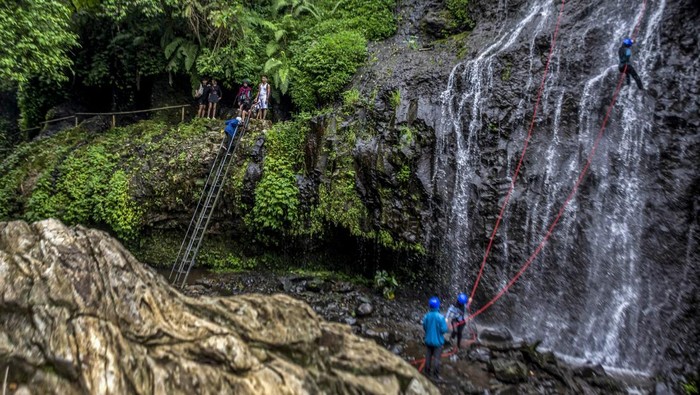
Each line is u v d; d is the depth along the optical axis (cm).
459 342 668
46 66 963
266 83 1189
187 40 1288
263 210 972
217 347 400
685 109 783
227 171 1014
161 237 1059
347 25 1288
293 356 432
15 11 869
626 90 830
